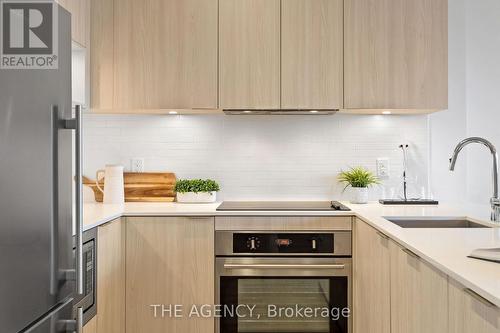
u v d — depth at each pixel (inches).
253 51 120.7
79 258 61.7
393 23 120.3
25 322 51.9
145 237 112.4
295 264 112.8
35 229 54.2
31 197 53.4
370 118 134.6
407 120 134.5
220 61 120.9
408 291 70.4
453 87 133.5
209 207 119.7
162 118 134.7
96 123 134.5
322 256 112.9
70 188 63.7
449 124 133.7
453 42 133.3
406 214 103.7
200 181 129.4
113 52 121.0
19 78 51.4
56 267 59.4
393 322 79.4
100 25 121.3
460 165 133.6
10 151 49.3
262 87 120.6
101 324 97.0
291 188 134.4
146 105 121.0
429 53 120.3
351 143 134.6
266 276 113.2
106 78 121.0
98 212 107.0
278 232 112.7
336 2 120.7
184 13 121.1
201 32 121.0
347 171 134.3
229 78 120.7
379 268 88.9
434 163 134.0
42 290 55.8
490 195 132.6
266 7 121.0
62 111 61.8
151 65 121.0
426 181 134.1
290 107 120.5
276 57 120.7
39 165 55.4
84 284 87.0
